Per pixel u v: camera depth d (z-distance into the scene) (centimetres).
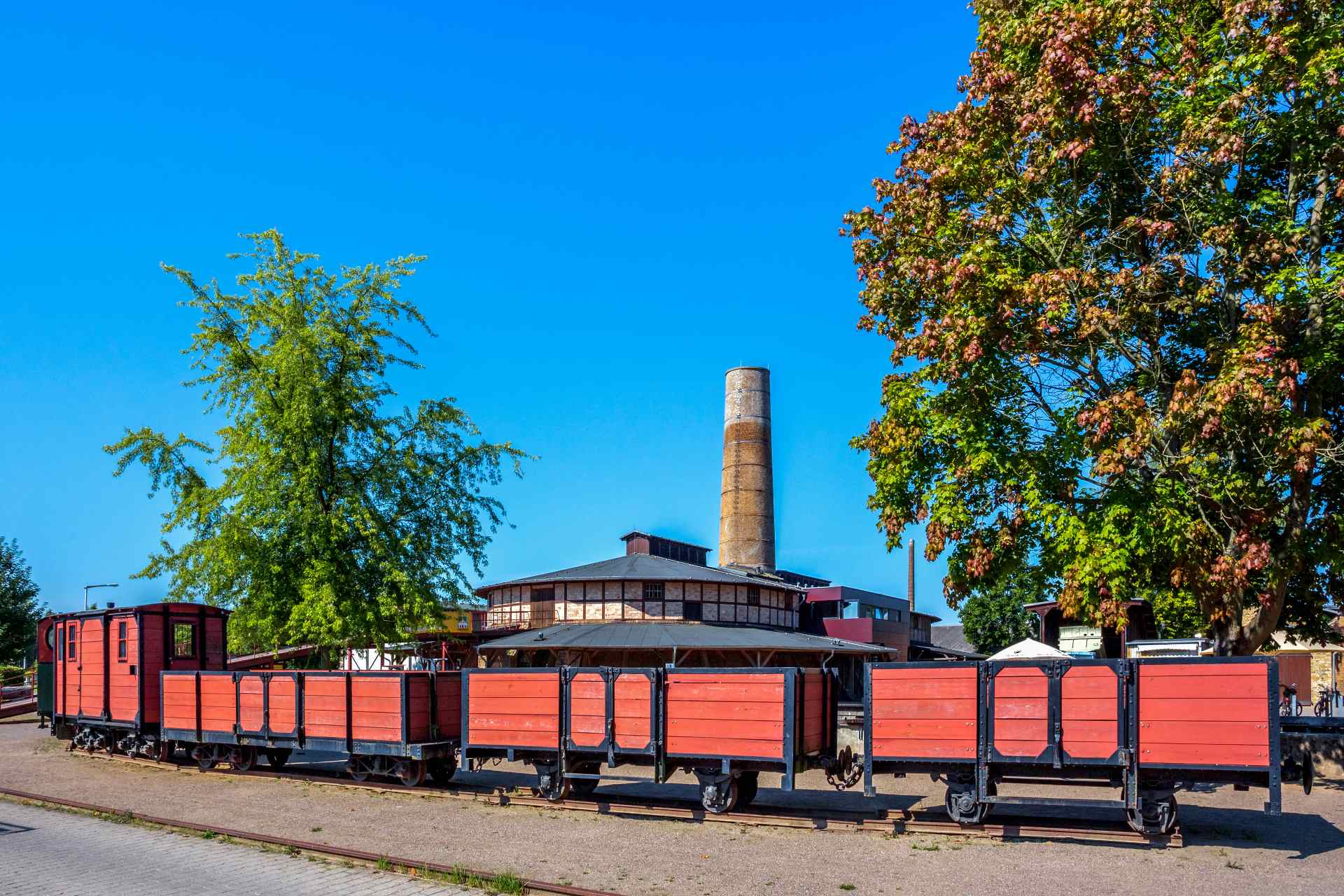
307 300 2681
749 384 7481
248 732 1923
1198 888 1002
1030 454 1825
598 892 977
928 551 1894
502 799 1562
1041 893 990
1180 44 1792
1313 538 1769
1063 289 1697
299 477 2548
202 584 2534
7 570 5659
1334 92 1582
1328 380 1722
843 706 2681
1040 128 1748
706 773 1415
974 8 2081
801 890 1012
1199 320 1831
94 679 2339
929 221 1945
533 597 5272
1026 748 1252
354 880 1046
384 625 2595
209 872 1085
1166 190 1694
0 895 977
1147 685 1199
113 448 2542
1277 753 1123
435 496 2789
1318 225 1720
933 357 1866
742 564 7244
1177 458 1672
